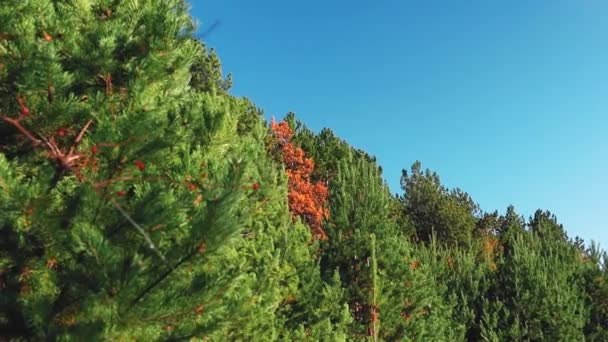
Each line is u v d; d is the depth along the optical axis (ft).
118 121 14.96
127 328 13.50
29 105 14.87
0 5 15.75
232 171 14.26
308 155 148.46
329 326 38.55
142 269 13.03
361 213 52.34
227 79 126.72
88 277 13.07
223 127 24.12
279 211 39.24
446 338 58.23
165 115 17.65
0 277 15.39
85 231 12.59
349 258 50.75
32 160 16.30
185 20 18.31
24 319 13.83
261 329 26.45
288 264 38.55
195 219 14.01
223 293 14.21
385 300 48.52
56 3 19.47
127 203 14.62
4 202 13.12
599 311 67.36
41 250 15.17
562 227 198.49
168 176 16.61
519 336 60.64
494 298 67.05
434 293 60.64
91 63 16.80
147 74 17.01
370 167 56.95
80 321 13.51
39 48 14.96
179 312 13.65
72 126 15.74
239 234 14.03
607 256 68.64
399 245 52.49
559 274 66.54
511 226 190.80
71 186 15.03
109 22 18.06
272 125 143.02
